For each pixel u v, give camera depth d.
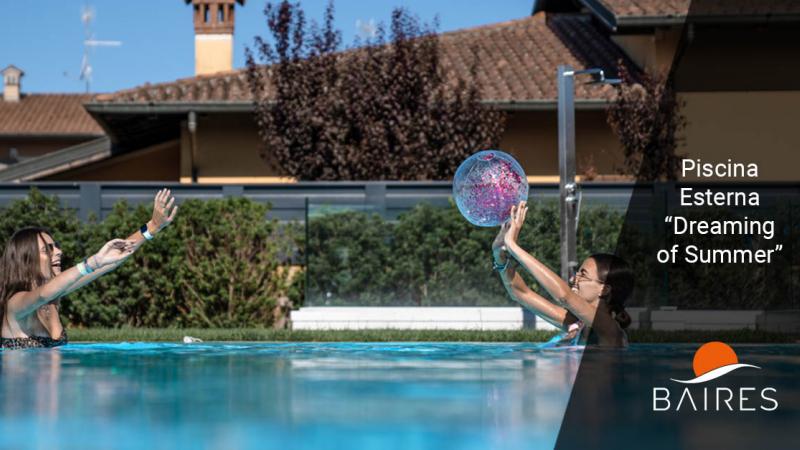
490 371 3.44
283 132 13.88
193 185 12.23
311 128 13.73
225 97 15.38
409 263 10.62
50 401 2.46
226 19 20.44
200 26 20.44
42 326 5.12
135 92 15.86
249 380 3.07
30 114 35.56
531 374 3.30
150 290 11.02
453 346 5.31
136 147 17.22
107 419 2.12
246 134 15.75
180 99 15.25
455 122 13.57
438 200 11.92
